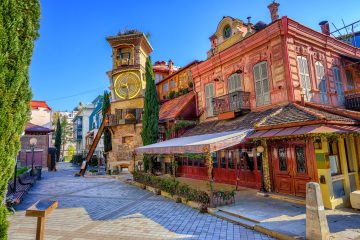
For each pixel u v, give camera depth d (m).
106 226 8.17
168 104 23.89
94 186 17.59
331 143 9.70
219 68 17.33
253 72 14.67
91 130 47.31
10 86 4.20
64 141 68.94
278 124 10.24
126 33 27.98
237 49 15.60
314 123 9.15
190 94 21.30
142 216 9.27
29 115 4.89
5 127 4.10
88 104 57.22
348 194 9.41
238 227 7.67
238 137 10.54
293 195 10.20
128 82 27.48
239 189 12.85
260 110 13.95
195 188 10.89
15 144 4.52
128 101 27.23
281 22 12.87
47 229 7.97
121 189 15.94
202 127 17.45
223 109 15.78
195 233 7.24
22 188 14.50
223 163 15.30
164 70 31.53
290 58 12.78
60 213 10.05
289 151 10.49
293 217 7.94
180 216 9.08
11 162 4.33
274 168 11.15
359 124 9.98
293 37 13.19
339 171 9.69
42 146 36.09
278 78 13.09
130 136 26.38
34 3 4.85
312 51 14.03
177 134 19.23
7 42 4.17
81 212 10.17
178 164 19.88
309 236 6.11
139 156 24.59
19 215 9.86
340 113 10.78
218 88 17.36
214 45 20.81
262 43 13.97
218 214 8.88
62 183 19.59
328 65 14.69
